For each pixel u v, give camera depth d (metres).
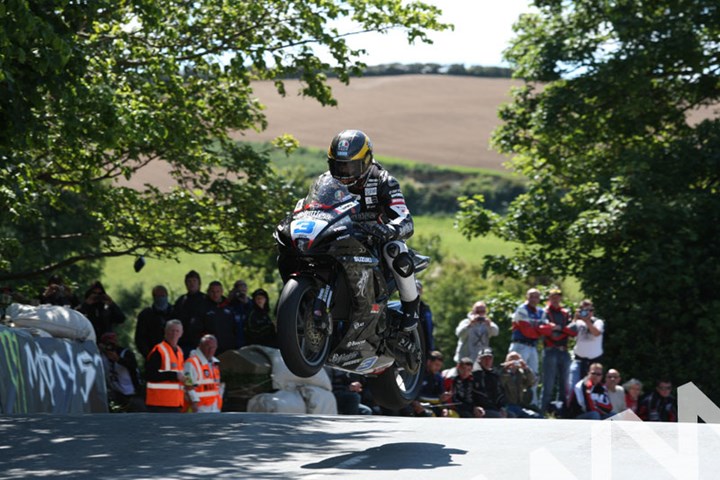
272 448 16.25
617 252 57.12
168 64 40.03
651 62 61.34
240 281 36.69
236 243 50.22
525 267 60.44
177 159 46.62
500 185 193.75
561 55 63.12
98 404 30.61
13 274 46.31
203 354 29.70
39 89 27.11
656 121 66.25
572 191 61.72
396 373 18.73
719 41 63.97
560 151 68.31
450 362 98.75
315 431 18.08
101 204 46.22
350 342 16.80
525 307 38.69
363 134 16.62
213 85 47.69
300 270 16.39
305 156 186.75
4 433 18.39
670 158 58.62
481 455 14.94
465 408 31.70
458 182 194.62
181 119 40.41
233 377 32.66
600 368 34.00
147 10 33.50
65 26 27.09
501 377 33.59
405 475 13.56
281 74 45.91
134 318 97.75
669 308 52.00
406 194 190.75
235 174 49.78
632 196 56.12
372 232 16.28
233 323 35.59
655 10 63.59
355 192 16.70
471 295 102.06
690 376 51.28
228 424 19.03
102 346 34.22
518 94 68.00
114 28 41.22
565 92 62.56
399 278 16.91
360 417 20.12
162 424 19.09
